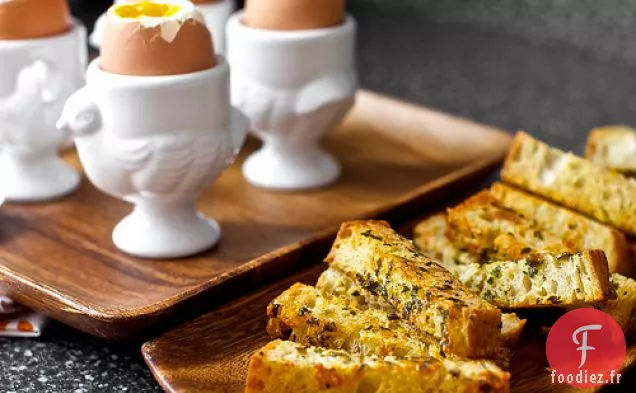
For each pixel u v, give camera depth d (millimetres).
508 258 560
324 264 583
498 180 686
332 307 523
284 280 568
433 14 1009
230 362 520
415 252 536
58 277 574
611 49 920
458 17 998
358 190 656
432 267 526
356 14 1024
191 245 593
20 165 641
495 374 484
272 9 625
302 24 625
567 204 589
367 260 533
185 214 596
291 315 521
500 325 501
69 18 632
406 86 868
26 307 566
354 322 516
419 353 503
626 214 577
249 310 547
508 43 954
